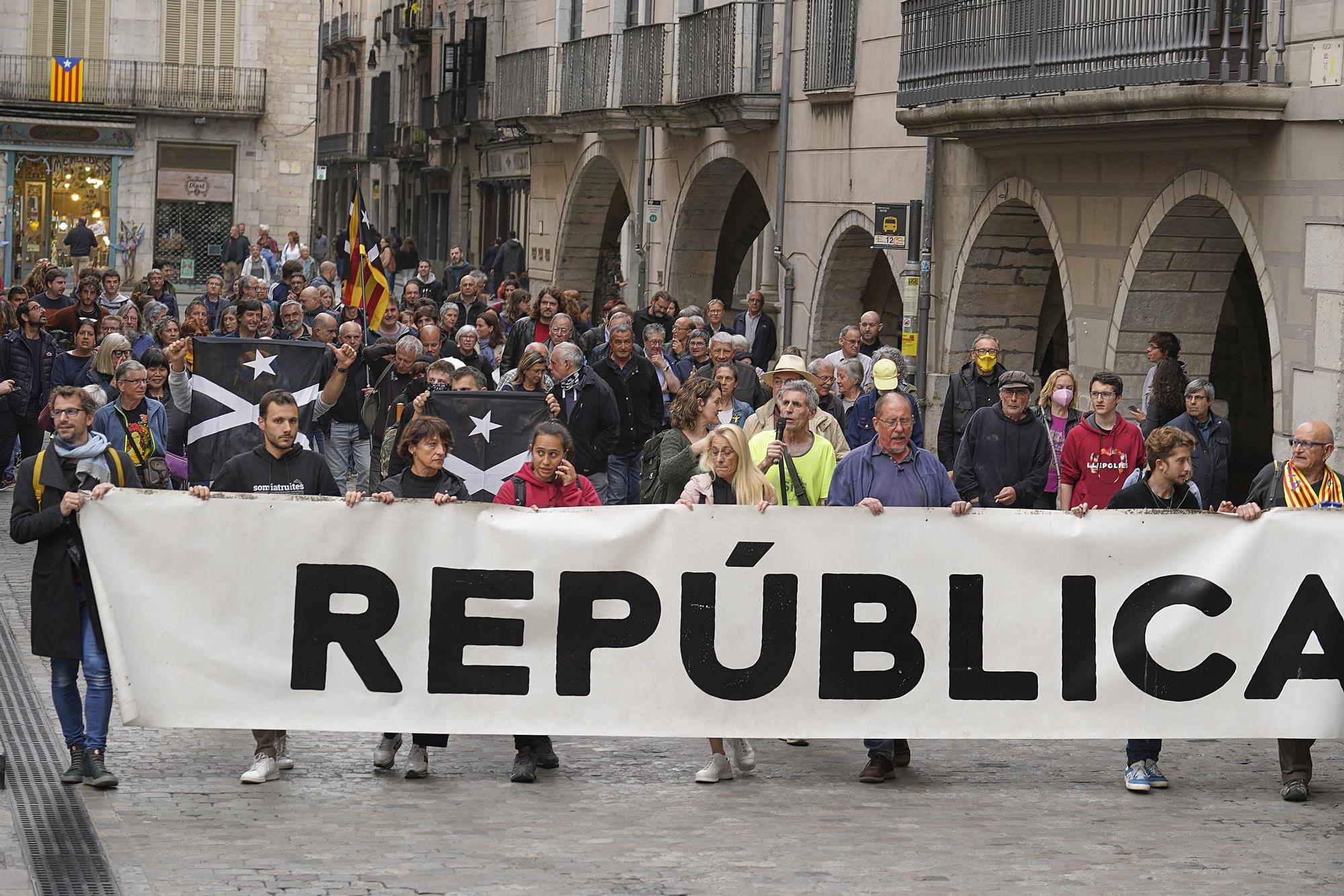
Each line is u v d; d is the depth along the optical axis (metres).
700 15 31.34
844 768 10.63
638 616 9.98
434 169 63.12
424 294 33.09
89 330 18.70
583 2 39.56
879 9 25.75
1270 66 17.03
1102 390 13.11
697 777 10.13
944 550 10.06
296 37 56.38
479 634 9.92
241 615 9.76
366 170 79.25
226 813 9.09
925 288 23.34
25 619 13.80
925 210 23.88
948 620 10.09
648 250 35.88
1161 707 10.11
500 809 9.35
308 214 57.25
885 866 8.36
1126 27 18.48
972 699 10.10
